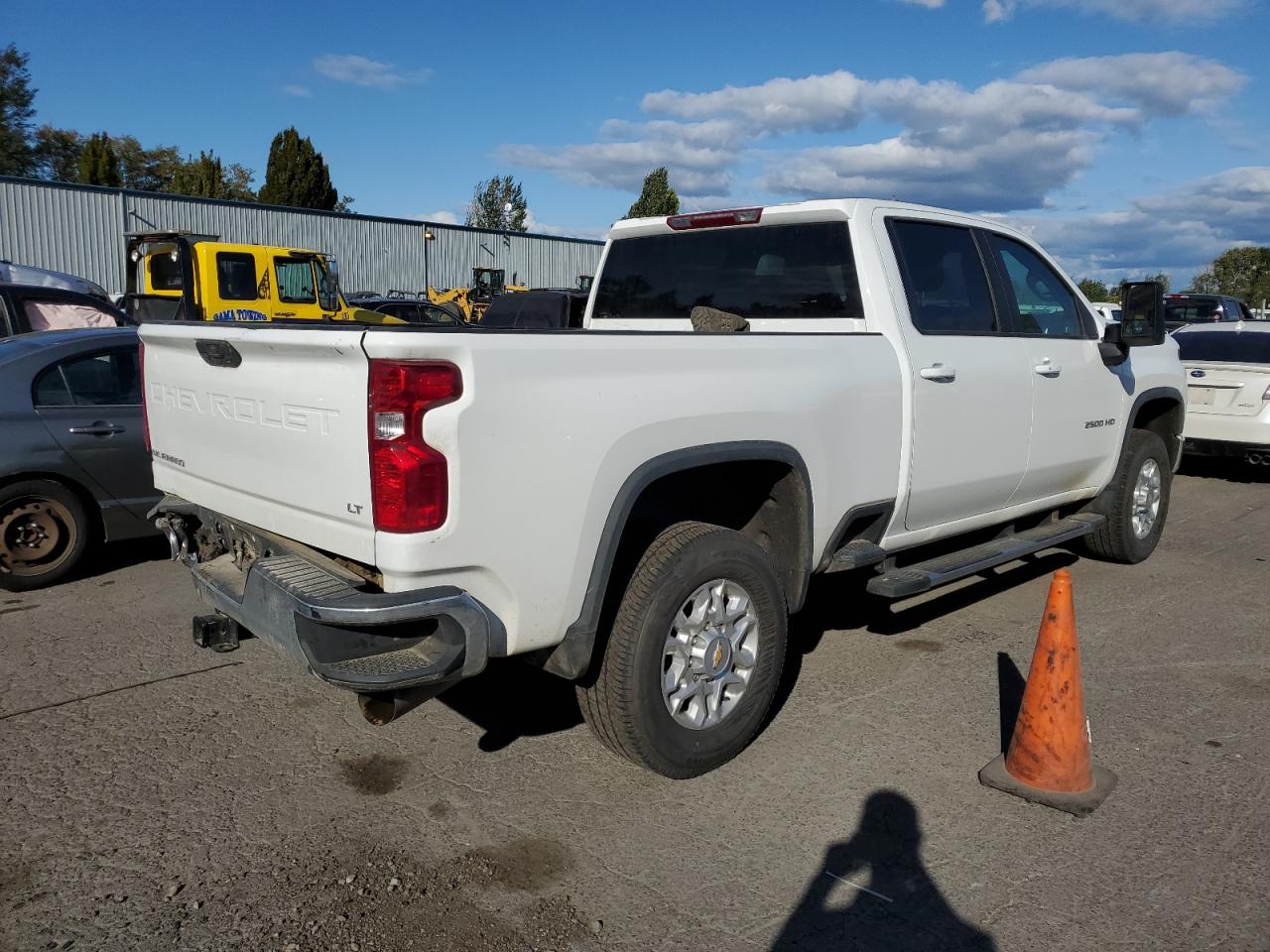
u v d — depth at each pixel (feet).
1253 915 9.59
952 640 17.47
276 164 167.22
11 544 19.75
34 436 19.63
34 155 177.58
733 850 10.79
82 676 15.56
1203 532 26.40
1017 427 16.90
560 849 10.80
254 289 50.62
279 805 11.69
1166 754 13.03
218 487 12.21
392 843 10.90
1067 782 11.84
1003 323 17.04
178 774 12.45
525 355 9.96
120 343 21.29
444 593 9.74
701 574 11.79
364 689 9.46
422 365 9.38
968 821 11.37
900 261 15.29
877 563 15.12
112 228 94.32
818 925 9.50
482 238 126.62
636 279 18.26
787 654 16.75
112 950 9.09
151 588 20.22
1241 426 31.53
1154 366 21.29
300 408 10.32
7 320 26.45
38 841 10.89
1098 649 17.01
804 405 12.90
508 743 13.41
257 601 10.55
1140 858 10.60
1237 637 17.65
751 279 16.40
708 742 12.25
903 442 14.66
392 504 9.45
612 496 10.83
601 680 11.51
